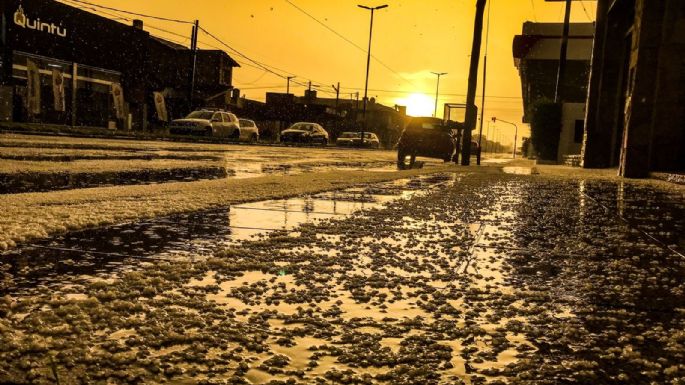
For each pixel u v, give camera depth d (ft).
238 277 7.68
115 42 104.27
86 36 96.37
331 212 14.83
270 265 8.39
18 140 45.70
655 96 34.76
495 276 8.36
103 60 101.30
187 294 6.72
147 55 114.11
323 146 118.21
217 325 5.60
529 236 12.18
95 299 6.10
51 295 6.40
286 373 4.58
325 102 255.29
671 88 34.30
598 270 8.93
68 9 91.20
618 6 48.88
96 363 4.57
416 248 10.36
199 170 29.60
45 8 86.33
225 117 95.14
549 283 7.98
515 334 5.73
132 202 14.52
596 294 7.41
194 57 114.42
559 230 13.21
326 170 35.73
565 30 86.69
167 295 6.62
